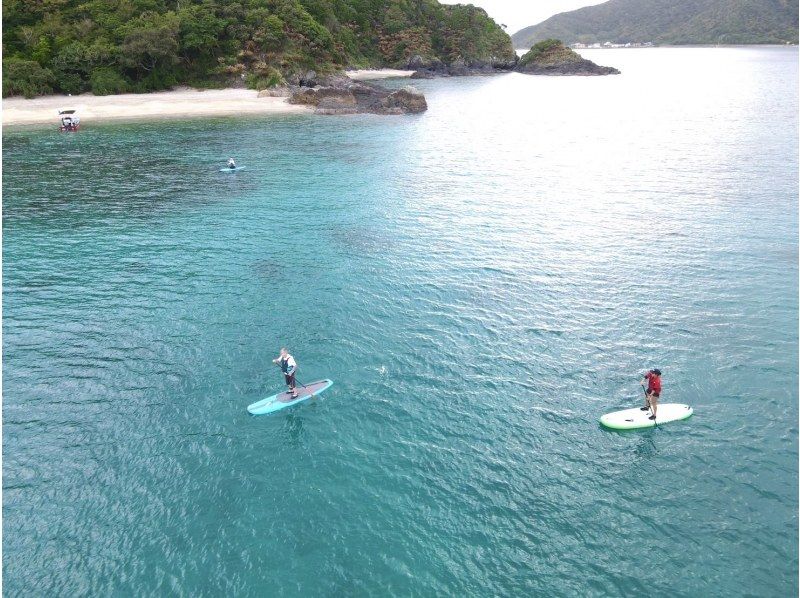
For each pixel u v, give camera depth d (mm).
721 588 14125
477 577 14523
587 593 14039
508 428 20172
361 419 20797
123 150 71188
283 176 58156
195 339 26281
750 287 30812
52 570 14906
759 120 91188
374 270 34031
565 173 58531
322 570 14789
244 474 18219
